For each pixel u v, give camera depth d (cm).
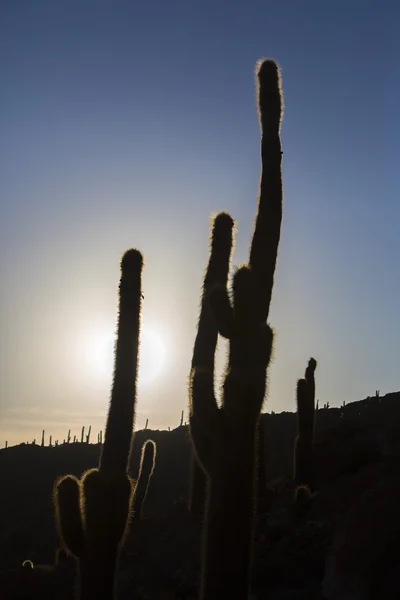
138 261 1182
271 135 1092
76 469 7069
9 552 3575
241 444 865
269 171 1071
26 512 4978
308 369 2762
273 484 2777
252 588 1356
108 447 1083
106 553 1013
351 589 1170
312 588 1310
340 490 2027
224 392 885
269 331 913
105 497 1030
